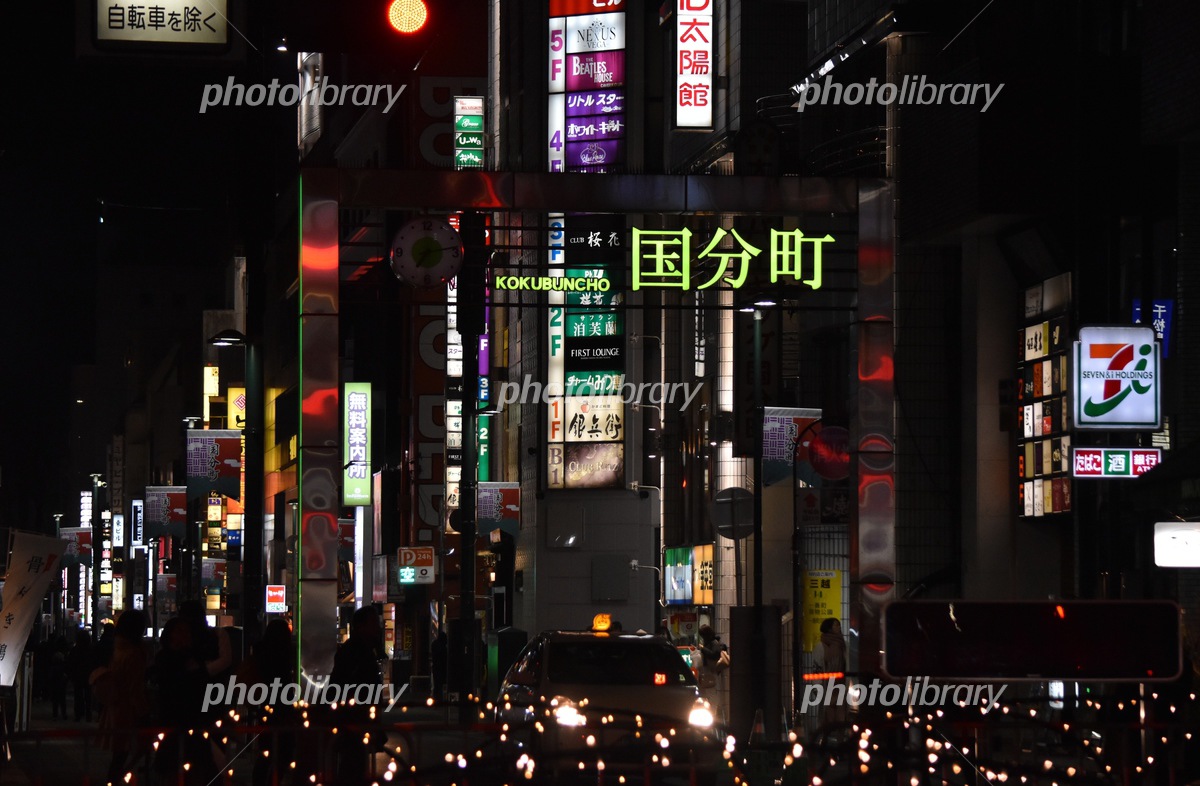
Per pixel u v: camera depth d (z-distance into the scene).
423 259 49.41
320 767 30.94
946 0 62.00
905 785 27.62
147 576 190.62
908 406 62.44
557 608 104.69
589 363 104.88
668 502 103.81
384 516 125.94
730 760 29.59
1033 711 29.84
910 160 62.53
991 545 60.56
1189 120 48.44
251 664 38.06
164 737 32.31
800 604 71.31
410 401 122.38
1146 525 46.31
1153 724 28.14
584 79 104.81
